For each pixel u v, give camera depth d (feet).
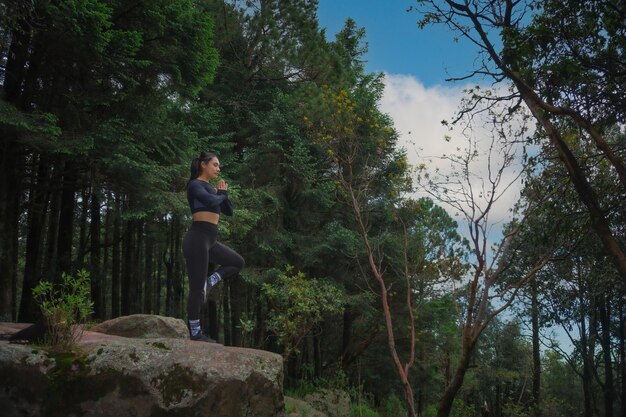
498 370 107.76
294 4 68.90
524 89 28.22
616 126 37.04
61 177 46.34
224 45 69.56
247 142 67.51
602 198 32.65
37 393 13.42
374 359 77.05
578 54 28.53
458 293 33.06
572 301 66.80
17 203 43.27
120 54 40.81
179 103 55.93
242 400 14.98
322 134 38.91
